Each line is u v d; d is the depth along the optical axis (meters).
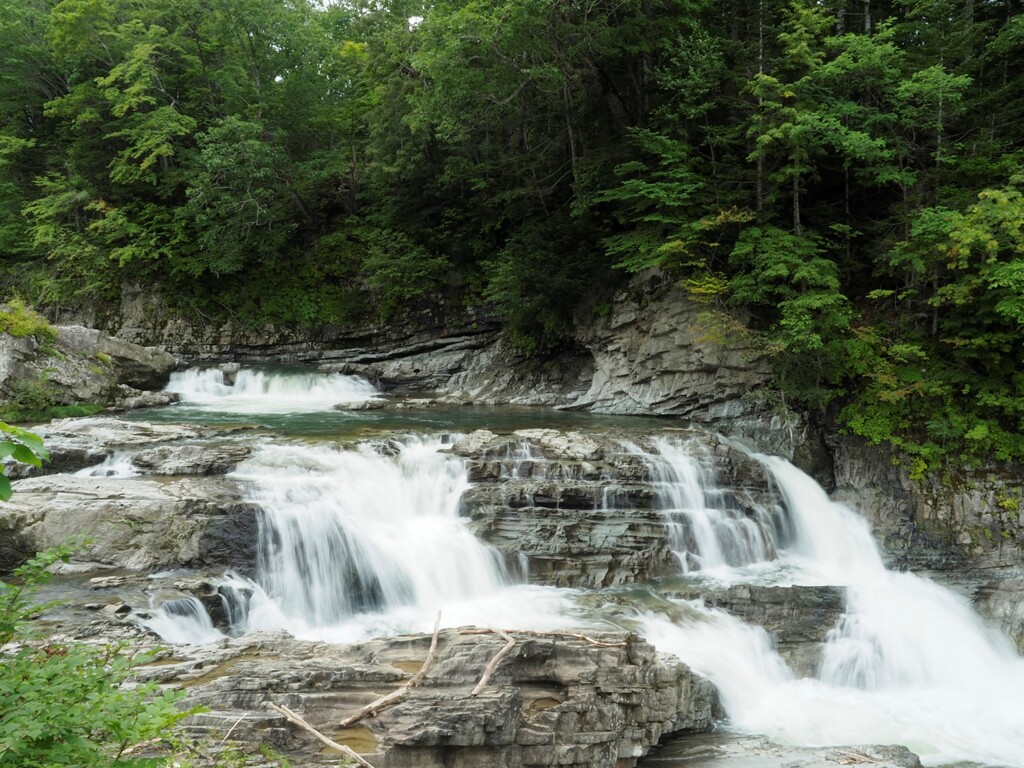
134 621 12.54
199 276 39.00
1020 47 26.75
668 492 19.48
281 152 38.06
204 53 41.28
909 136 25.95
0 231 39.72
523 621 15.28
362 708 9.80
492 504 18.31
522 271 28.42
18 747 4.70
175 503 15.53
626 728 11.39
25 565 6.53
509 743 9.92
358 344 37.78
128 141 38.75
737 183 26.44
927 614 17.00
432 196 36.56
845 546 21.05
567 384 30.44
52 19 38.31
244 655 11.43
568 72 28.28
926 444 21.92
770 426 23.95
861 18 30.25
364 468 18.77
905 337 24.06
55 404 24.55
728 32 28.92
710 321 24.06
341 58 43.47
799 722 13.93
